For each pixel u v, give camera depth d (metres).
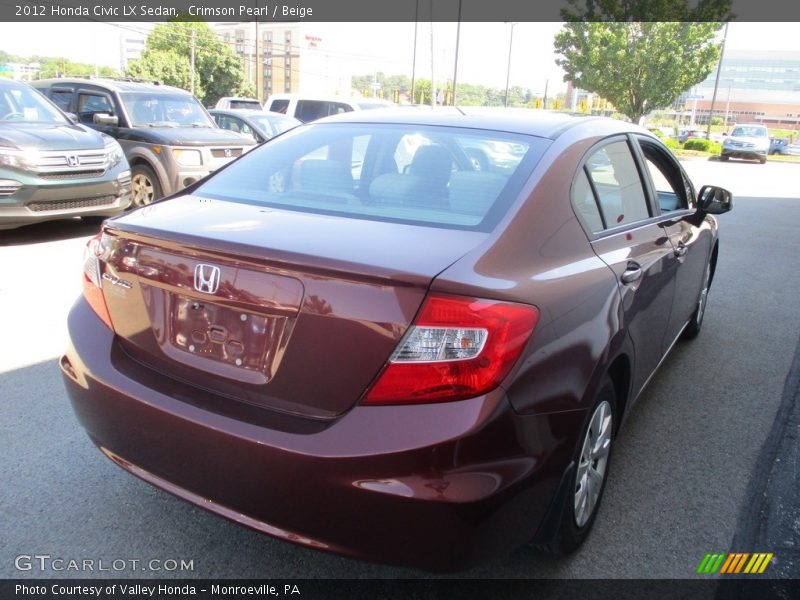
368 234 2.31
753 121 125.06
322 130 3.29
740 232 11.31
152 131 9.66
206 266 2.23
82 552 2.67
